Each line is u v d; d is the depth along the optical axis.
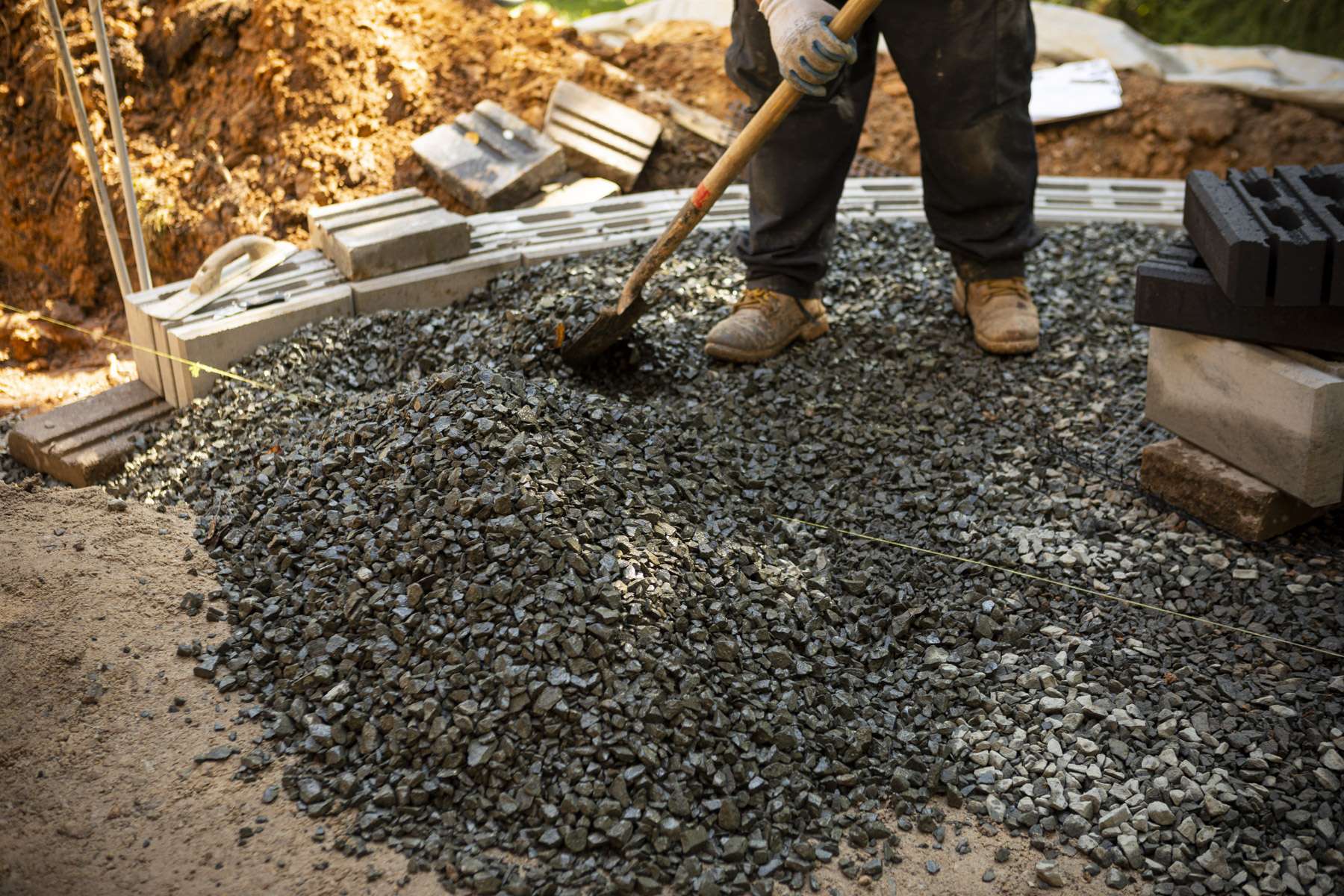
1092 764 2.43
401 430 2.89
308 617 2.61
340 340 3.64
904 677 2.62
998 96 3.45
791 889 2.17
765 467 3.22
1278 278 2.70
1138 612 2.81
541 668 2.38
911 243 4.47
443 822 2.23
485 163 4.80
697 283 4.04
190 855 2.15
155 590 2.73
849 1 2.88
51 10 3.50
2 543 2.83
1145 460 3.19
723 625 2.56
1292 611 2.79
